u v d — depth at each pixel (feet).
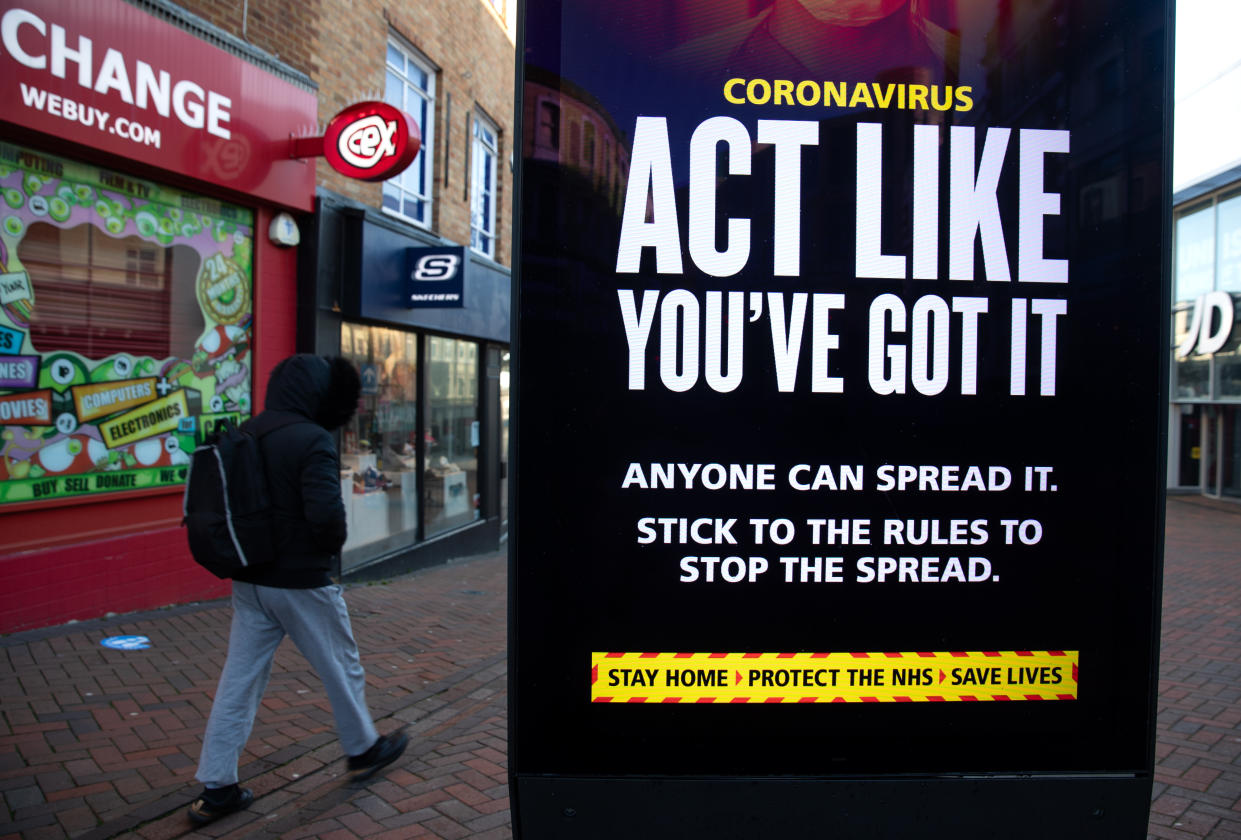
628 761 6.25
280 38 25.62
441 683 17.43
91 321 20.25
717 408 6.25
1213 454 71.72
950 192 6.25
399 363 34.19
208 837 10.62
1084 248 6.27
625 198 6.20
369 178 25.14
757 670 6.26
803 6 6.23
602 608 6.23
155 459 21.89
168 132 21.24
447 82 37.06
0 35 17.17
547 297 6.20
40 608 18.84
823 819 6.26
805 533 6.27
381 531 32.60
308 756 13.17
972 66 6.25
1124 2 6.26
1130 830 6.31
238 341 24.66
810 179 6.24
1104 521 6.31
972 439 6.28
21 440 18.70
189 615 20.93
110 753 12.75
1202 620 24.31
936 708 6.31
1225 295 65.98
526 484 6.21
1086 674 6.32
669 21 6.21
